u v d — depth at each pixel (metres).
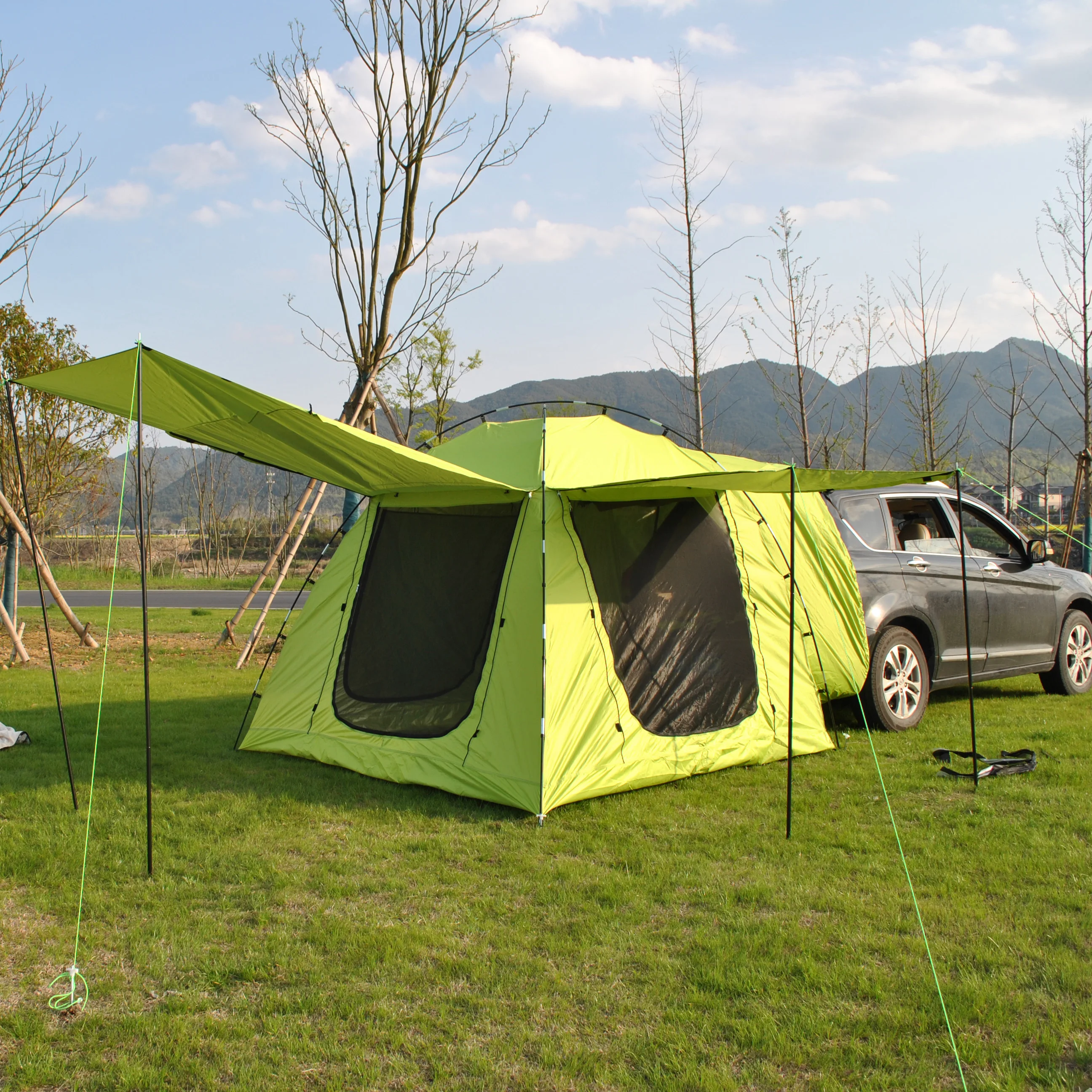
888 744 7.23
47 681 10.38
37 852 4.78
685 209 15.02
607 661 6.09
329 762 6.56
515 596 6.06
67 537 31.92
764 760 6.64
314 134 11.12
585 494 6.13
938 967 3.55
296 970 3.55
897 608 7.70
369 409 11.89
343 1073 2.89
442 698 6.29
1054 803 5.60
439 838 5.05
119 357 4.62
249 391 4.90
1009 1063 2.90
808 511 7.43
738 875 4.52
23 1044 3.06
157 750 7.06
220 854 4.79
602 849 4.91
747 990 3.38
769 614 7.06
